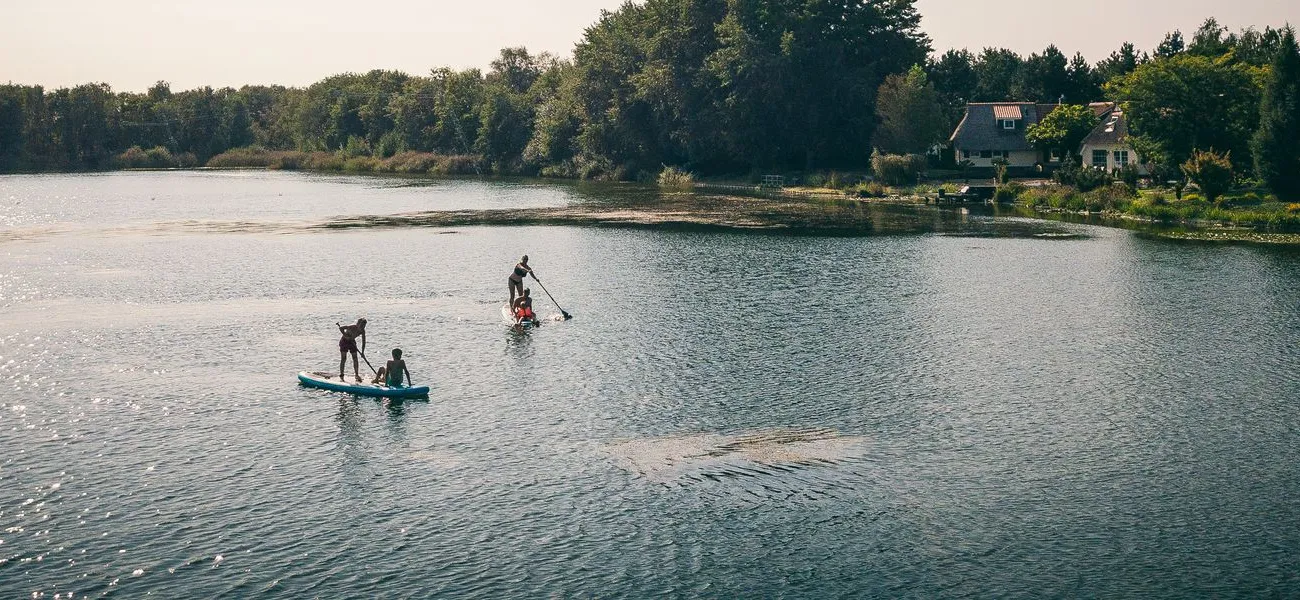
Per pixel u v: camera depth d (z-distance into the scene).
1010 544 24.16
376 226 86.75
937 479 27.77
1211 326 44.41
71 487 27.17
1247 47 147.25
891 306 49.34
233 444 30.38
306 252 69.25
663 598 21.81
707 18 144.25
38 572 22.67
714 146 144.00
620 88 157.38
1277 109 84.00
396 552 23.75
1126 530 24.83
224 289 54.56
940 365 38.53
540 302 50.84
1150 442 30.38
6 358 39.81
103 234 80.50
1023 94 166.75
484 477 27.92
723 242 74.44
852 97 132.62
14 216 97.69
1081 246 69.31
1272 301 49.41
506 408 33.66
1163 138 95.88
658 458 29.19
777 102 133.75
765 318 46.75
